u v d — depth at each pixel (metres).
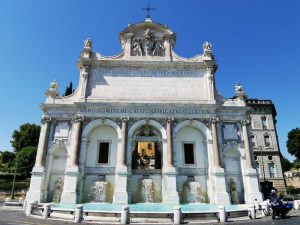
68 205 29.05
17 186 54.03
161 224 19.38
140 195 33.19
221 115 37.12
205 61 38.81
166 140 34.94
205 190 34.06
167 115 35.91
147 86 38.06
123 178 32.44
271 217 22.75
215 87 38.78
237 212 23.27
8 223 18.80
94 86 37.72
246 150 35.41
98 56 39.34
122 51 40.19
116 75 38.47
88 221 20.45
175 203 31.42
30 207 24.41
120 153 33.97
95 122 35.62
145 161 41.06
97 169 34.47
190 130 36.91
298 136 80.50
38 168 33.56
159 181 34.16
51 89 37.78
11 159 82.25
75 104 35.91
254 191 33.28
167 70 39.06
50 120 36.19
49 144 35.34
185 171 34.72
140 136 37.03
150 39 40.56
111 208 26.78
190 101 37.09
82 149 34.44
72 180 32.28
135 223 19.69
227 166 35.56
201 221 20.56
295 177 71.19
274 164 60.50
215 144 34.66
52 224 18.86
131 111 35.97
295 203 29.55
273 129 63.31
